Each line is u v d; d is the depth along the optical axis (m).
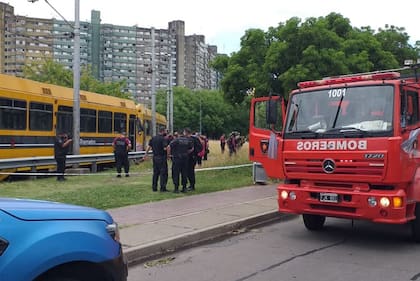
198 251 8.05
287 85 19.52
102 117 23.70
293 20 20.27
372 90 7.98
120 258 4.25
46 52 95.50
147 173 19.89
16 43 96.75
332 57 19.44
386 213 7.51
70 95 21.34
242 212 10.79
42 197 12.37
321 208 8.15
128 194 13.29
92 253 3.94
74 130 20.61
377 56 22.53
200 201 12.35
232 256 7.66
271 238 9.02
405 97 7.83
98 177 18.52
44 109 19.28
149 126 31.70
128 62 81.88
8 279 3.48
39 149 18.80
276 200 12.64
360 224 10.28
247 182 16.56
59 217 3.91
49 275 3.82
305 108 8.59
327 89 8.47
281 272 6.68
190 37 108.75
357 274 6.54
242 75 22.45
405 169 7.61
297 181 8.59
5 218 3.63
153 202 12.07
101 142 23.48
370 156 7.58
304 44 20.14
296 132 8.52
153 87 40.09
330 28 22.95
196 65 110.69
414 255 7.61
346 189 7.89
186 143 13.94
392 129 7.54
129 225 9.22
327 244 8.45
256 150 12.83
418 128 8.09
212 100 101.25
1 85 16.81
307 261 7.27
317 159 8.13
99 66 78.75
